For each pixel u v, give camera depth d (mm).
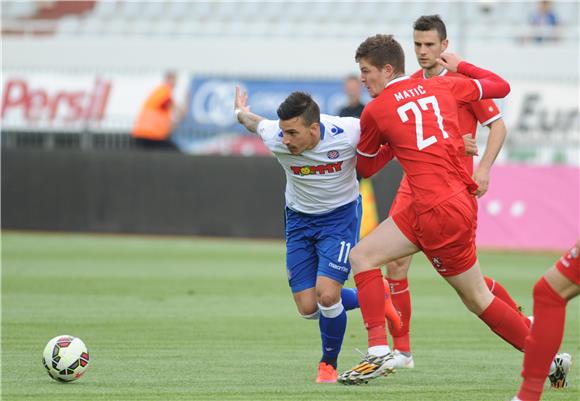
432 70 25922
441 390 22328
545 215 62719
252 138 75125
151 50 89188
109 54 89938
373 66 22438
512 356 27906
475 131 24953
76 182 72250
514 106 69625
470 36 82625
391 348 29734
